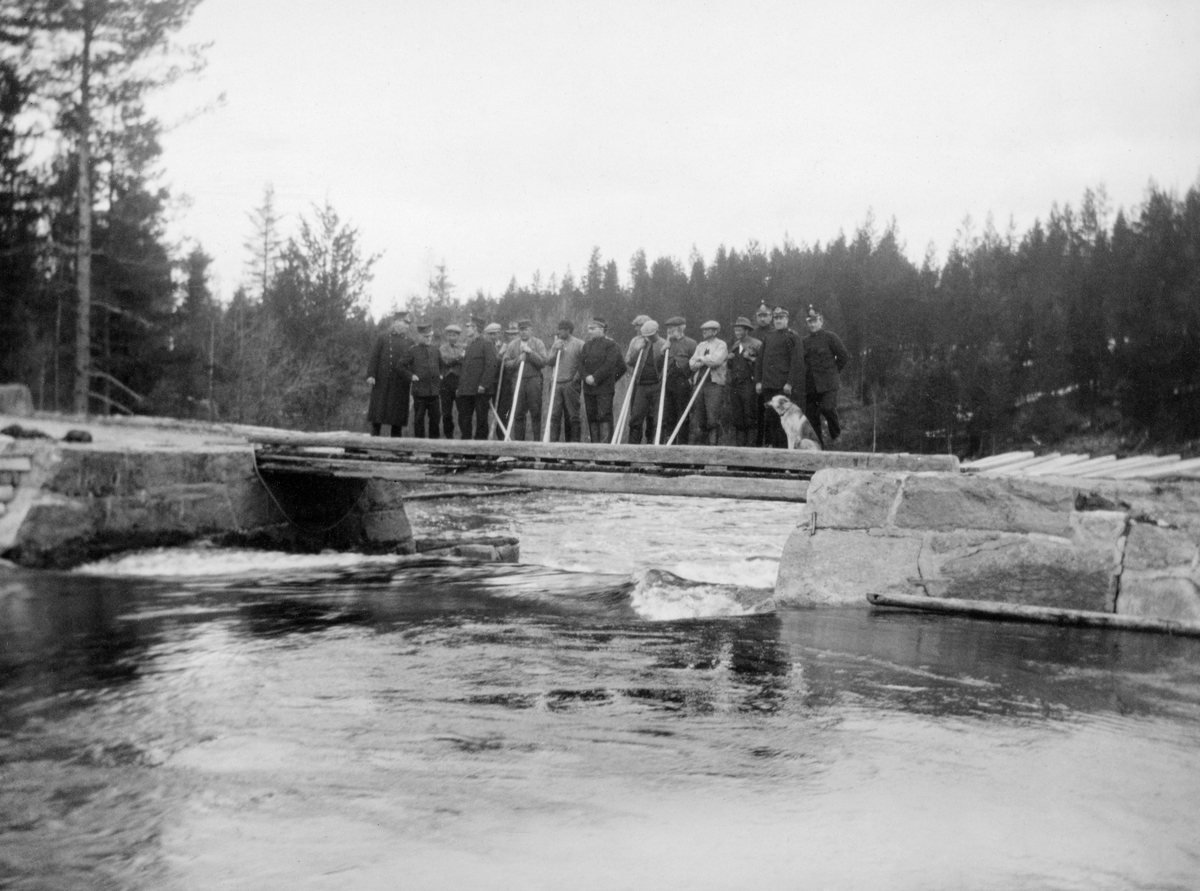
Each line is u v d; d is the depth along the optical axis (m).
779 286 90.50
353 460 15.43
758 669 7.16
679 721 5.86
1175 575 8.55
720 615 9.65
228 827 4.44
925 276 79.69
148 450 14.60
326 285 48.38
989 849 4.11
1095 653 7.60
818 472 9.88
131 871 4.04
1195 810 4.51
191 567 14.45
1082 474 9.48
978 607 8.95
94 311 34.12
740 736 5.57
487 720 5.93
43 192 32.12
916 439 58.12
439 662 7.57
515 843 4.22
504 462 13.98
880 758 5.19
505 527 22.66
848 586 9.56
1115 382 58.03
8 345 33.97
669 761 5.16
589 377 16.72
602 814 4.50
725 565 15.36
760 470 12.34
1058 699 6.29
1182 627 8.21
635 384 17.12
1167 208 70.75
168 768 5.18
